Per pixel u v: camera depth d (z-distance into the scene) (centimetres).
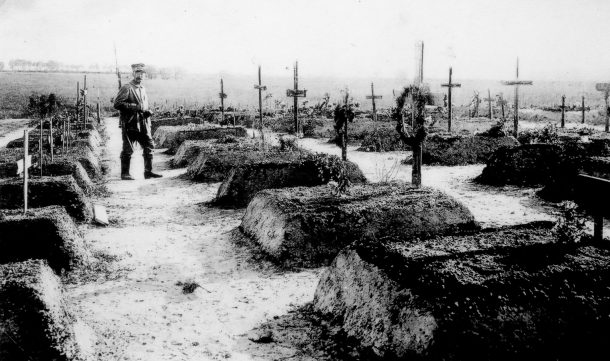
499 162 1110
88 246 650
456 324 310
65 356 338
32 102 3238
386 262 399
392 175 1202
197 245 661
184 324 425
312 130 2205
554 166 1052
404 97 784
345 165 1001
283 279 532
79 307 459
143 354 371
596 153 1180
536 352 307
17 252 537
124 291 501
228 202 889
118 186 1110
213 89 8625
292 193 715
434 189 738
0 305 333
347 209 621
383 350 338
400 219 623
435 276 352
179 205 909
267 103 4853
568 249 406
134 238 697
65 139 1538
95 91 6688
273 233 606
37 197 740
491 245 418
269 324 423
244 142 1458
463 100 5725
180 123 2398
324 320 418
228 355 370
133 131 1185
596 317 324
